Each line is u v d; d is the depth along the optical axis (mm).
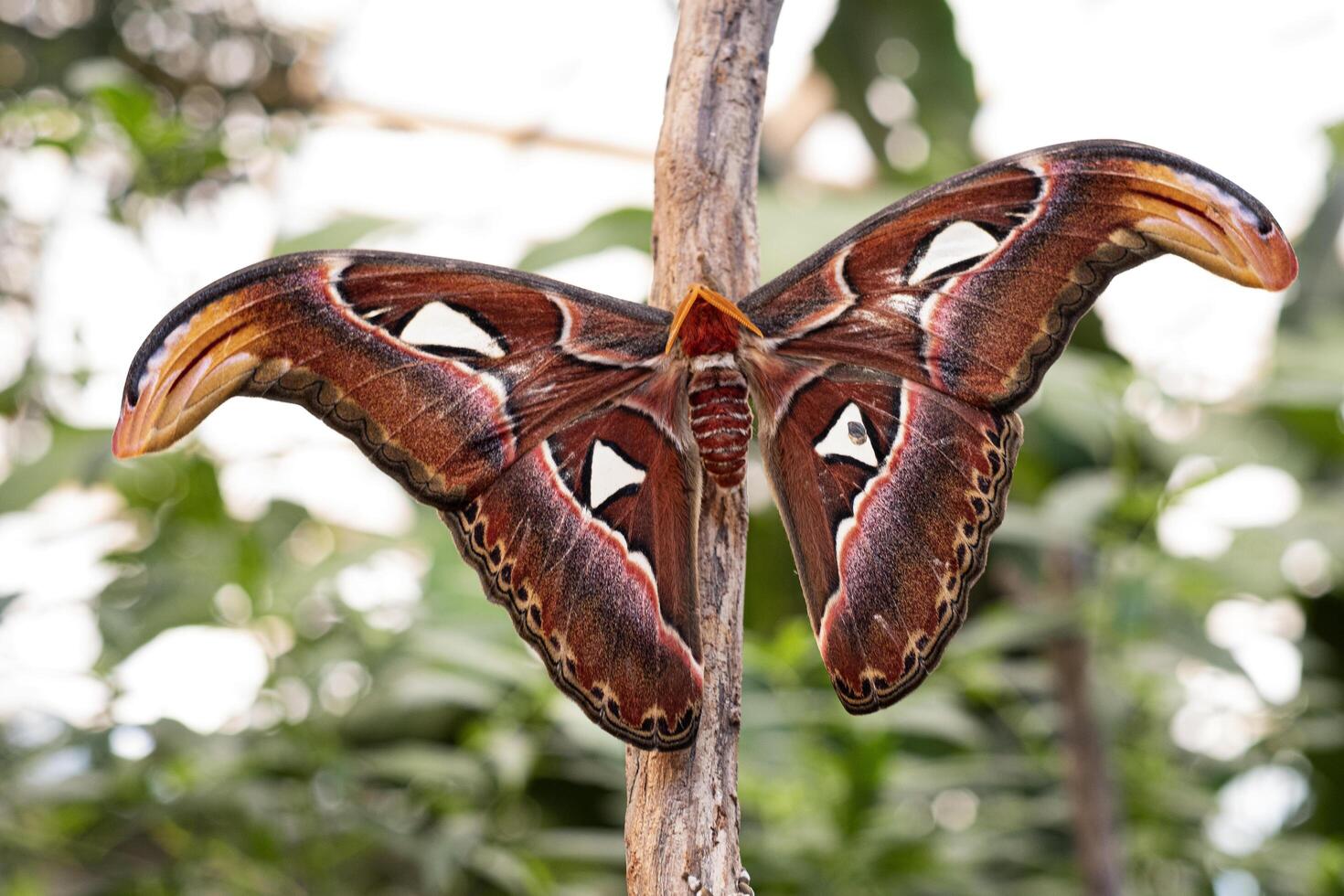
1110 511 974
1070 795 968
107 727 916
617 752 919
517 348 741
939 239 739
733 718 729
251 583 931
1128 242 722
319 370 724
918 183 1320
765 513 1220
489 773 951
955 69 1483
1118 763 1014
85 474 931
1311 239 1445
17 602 933
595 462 747
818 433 755
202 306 708
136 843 959
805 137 1758
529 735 947
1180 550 1006
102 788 917
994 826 1027
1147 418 1012
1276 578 976
